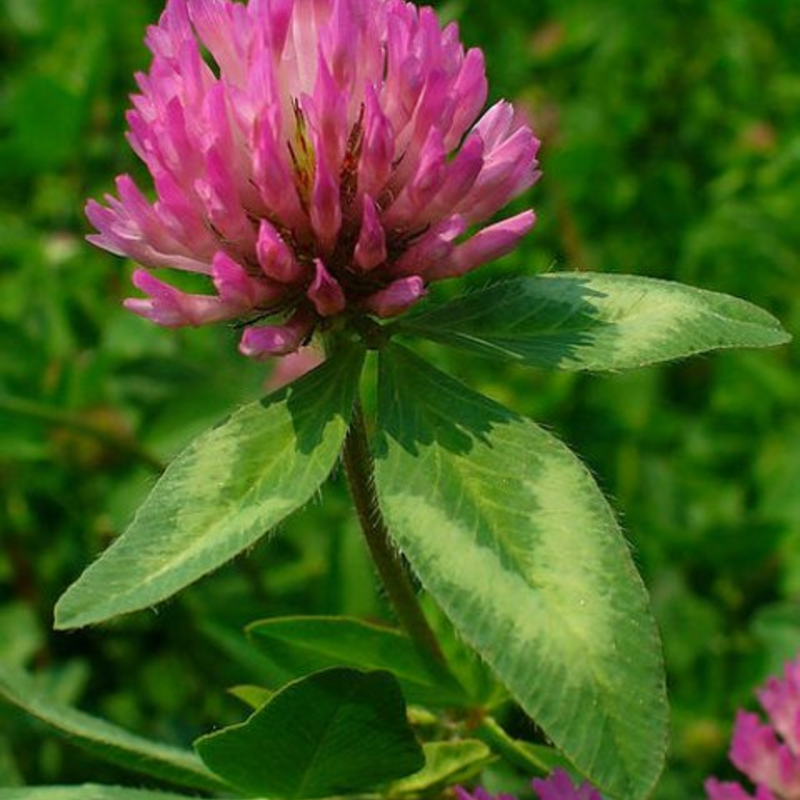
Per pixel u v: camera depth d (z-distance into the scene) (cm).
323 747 12
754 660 20
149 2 31
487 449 10
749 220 28
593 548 10
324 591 19
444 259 11
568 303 11
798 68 32
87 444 23
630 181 30
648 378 25
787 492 23
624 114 31
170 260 11
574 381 25
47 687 22
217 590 22
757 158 30
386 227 11
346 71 11
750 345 11
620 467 23
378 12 11
